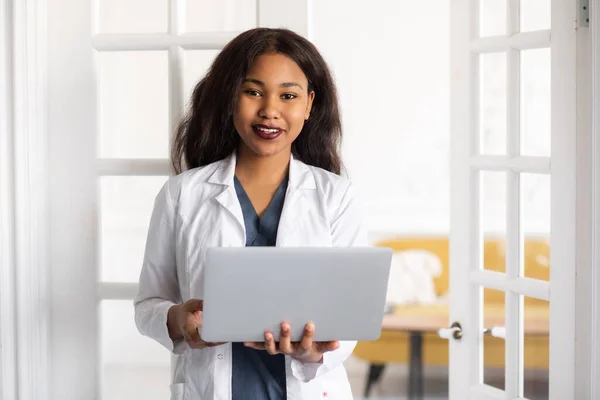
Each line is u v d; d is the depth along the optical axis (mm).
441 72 5086
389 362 4180
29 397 1956
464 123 2107
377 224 5145
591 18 1742
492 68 3863
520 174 1987
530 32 1903
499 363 3557
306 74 1653
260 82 1571
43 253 1990
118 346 3322
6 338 1926
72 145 2008
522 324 2016
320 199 1642
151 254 1665
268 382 1543
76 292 2023
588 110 1773
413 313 4305
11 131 1926
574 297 1815
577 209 1806
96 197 2016
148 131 2951
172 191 1660
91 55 1994
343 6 5082
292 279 1308
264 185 1650
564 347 1840
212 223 1602
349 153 5180
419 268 4578
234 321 1338
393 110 5137
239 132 1597
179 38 1969
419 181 5141
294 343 1413
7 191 1929
